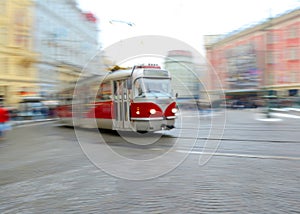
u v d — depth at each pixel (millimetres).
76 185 5910
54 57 41438
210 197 4922
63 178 6457
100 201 4941
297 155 8039
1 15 32969
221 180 5859
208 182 5762
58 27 42188
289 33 44469
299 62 43719
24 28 35844
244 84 46281
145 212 4391
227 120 21469
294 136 11898
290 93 44656
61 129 19188
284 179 5793
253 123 18688
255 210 4324
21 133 16938
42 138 14180
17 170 7363
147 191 5367
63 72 42688
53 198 5188
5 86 33656
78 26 47000
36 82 37812
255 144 10141
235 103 45312
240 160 7590
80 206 4754
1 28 33094
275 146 9617
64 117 20750
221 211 4332
